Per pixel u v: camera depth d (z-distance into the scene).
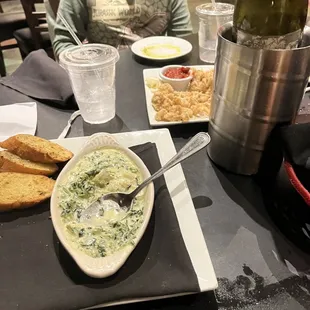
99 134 0.63
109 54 0.80
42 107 0.87
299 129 0.53
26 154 0.63
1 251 0.49
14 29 2.23
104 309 0.43
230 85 0.55
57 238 0.50
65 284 0.44
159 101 0.83
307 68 0.51
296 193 0.52
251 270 0.48
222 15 1.04
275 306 0.44
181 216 0.53
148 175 0.56
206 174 0.65
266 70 0.50
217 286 0.43
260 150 0.59
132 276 0.44
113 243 0.46
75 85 0.81
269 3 0.56
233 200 0.59
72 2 1.47
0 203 0.54
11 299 0.42
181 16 1.61
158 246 0.48
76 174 0.56
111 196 0.53
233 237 0.53
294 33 0.53
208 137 0.59
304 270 0.48
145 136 0.71
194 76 0.93
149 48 1.20
